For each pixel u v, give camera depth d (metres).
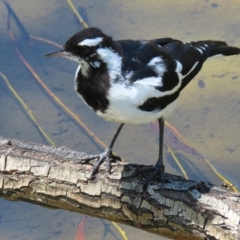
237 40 14.57
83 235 11.38
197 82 13.84
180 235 8.91
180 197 8.83
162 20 15.09
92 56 8.71
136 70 8.82
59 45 14.51
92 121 13.16
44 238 11.35
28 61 14.23
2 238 11.35
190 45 10.26
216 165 12.42
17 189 9.41
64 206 9.44
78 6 15.33
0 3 15.45
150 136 12.88
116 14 15.21
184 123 13.09
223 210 8.58
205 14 15.20
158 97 9.02
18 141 9.68
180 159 12.52
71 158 9.40
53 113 13.34
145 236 11.34
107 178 9.17
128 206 9.05
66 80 13.84
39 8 15.37
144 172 9.28
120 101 8.74
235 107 13.36
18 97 13.61
